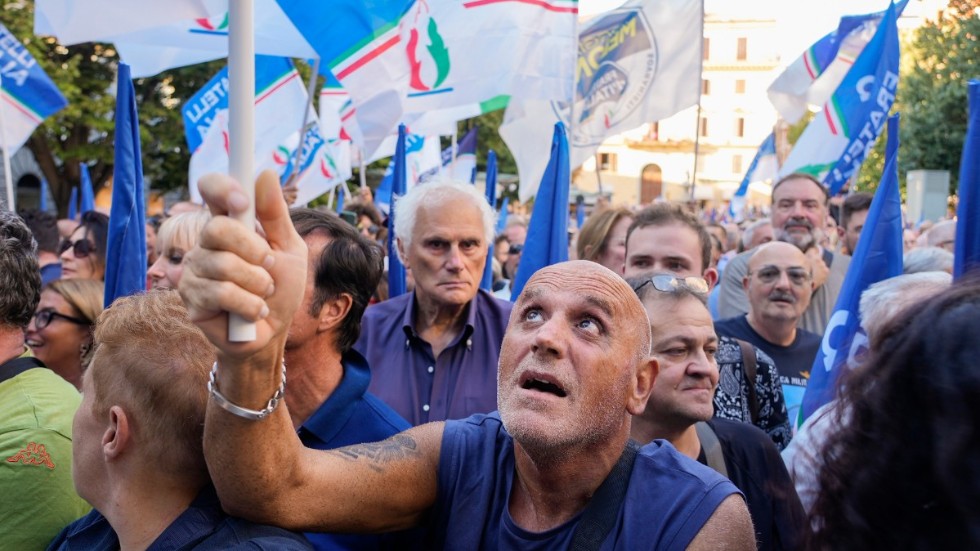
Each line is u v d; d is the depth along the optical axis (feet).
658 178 185.16
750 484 7.70
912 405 3.56
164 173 69.15
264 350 4.18
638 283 7.83
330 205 30.68
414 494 5.63
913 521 3.50
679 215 11.35
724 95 181.06
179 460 5.09
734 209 51.88
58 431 6.51
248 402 4.37
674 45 19.33
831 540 3.84
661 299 7.51
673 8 19.33
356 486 5.31
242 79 3.65
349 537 6.39
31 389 6.75
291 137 24.23
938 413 3.42
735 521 5.00
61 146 64.80
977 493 3.26
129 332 5.24
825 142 22.17
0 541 6.15
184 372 5.08
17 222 7.20
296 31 14.98
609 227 13.83
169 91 68.64
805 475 4.34
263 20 14.79
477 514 5.48
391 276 13.99
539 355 5.05
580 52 19.80
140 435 5.11
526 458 5.29
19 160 74.84
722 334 12.65
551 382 5.01
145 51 16.81
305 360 7.20
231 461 4.57
